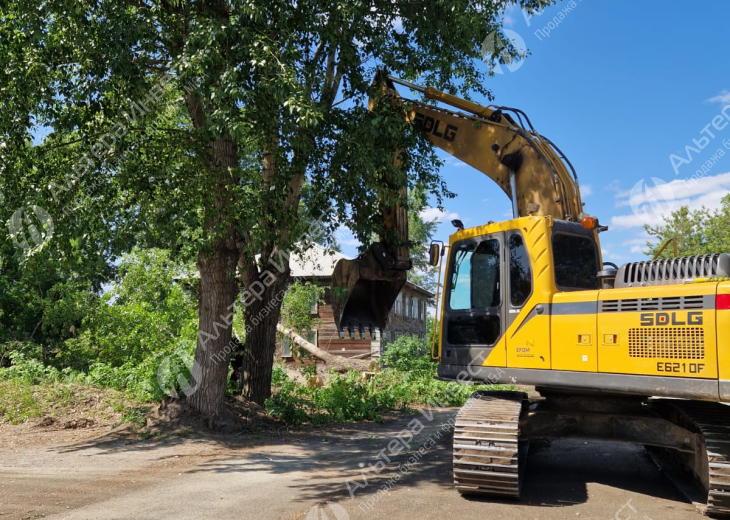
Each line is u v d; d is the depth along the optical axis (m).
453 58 13.32
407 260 10.45
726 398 5.53
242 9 8.71
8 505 5.91
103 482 7.12
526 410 7.46
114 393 13.22
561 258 7.23
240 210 9.96
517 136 8.70
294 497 6.46
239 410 12.27
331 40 10.16
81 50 9.39
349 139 10.20
